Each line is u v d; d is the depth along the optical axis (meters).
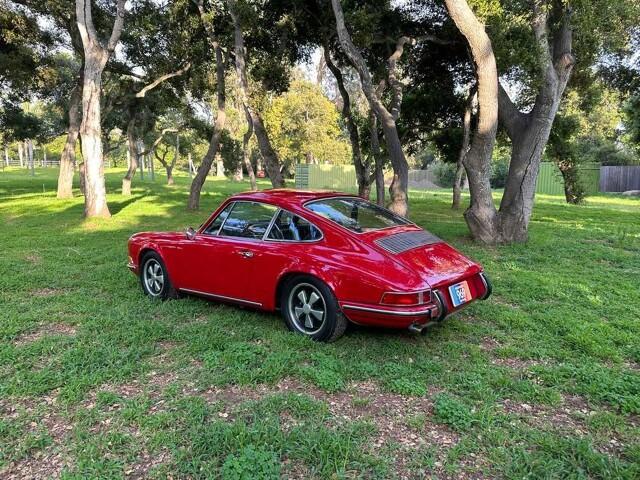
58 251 9.20
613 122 38.53
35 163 85.31
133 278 6.87
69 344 4.36
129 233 11.70
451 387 3.56
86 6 14.08
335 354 4.11
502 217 9.95
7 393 3.45
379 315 3.90
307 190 5.46
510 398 3.42
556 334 4.71
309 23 15.80
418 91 17.77
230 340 4.42
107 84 25.42
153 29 18.73
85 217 14.78
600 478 2.54
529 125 9.63
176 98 23.92
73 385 3.52
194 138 38.84
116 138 53.78
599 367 3.87
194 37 18.25
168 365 3.94
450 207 18.80
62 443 2.87
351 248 4.23
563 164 21.81
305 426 2.99
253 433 2.87
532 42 9.95
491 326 4.95
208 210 17.09
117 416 3.14
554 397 3.39
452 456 2.70
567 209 18.59
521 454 2.71
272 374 3.70
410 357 4.09
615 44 10.47
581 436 2.93
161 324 4.82
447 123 19.11
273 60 15.51
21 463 2.70
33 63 21.67
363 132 19.03
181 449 2.77
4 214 15.94
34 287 6.51
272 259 4.54
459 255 4.72
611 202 24.11
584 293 6.18
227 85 30.17
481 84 9.27
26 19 19.92
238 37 14.56
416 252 4.33
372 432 2.95
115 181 41.38
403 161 11.77
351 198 5.27
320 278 4.20
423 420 3.09
